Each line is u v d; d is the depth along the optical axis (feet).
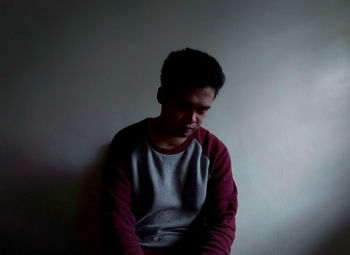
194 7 3.42
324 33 3.71
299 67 3.70
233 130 3.66
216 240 2.55
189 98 2.22
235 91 3.61
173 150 2.67
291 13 3.62
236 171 3.72
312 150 3.83
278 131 3.74
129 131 2.81
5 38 3.16
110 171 2.70
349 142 3.89
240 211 3.77
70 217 3.51
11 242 3.43
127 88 3.41
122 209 2.60
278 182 3.80
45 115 3.33
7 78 3.22
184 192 2.78
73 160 3.44
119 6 3.29
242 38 3.55
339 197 3.93
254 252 3.83
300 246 3.92
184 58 2.28
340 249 3.98
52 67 3.27
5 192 3.36
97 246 3.58
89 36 3.28
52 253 3.52
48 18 3.21
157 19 3.37
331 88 3.79
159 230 2.79
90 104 3.38
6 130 3.29
